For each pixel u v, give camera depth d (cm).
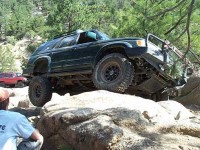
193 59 998
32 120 706
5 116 318
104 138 468
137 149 432
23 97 1274
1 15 12788
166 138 483
